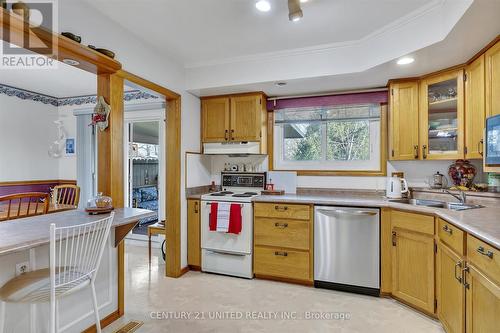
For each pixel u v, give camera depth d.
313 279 2.85
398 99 2.81
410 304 2.39
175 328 2.11
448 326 1.92
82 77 3.60
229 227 3.07
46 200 2.87
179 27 2.37
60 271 1.56
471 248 1.60
